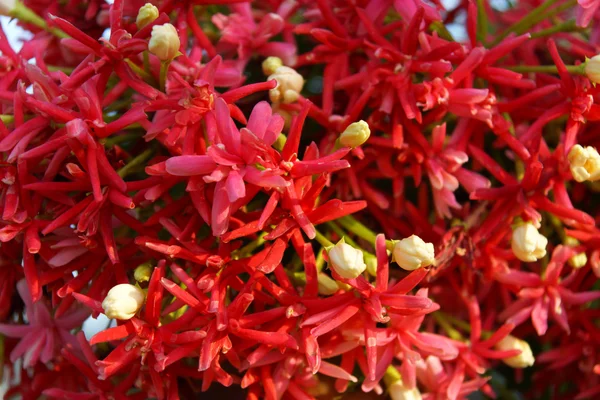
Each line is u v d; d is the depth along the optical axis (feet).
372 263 0.98
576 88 0.97
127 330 0.92
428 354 1.01
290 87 1.01
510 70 1.01
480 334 1.07
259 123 0.89
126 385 0.98
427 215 1.06
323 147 1.02
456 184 0.99
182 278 0.91
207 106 0.92
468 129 1.02
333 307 0.92
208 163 0.88
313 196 0.90
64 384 1.05
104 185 0.94
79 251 0.96
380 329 0.95
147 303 0.92
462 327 1.08
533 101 1.02
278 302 0.96
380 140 1.01
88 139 0.90
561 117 1.03
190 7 1.00
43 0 1.09
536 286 1.03
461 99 0.97
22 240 0.98
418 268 0.92
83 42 0.93
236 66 1.05
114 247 0.94
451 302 1.11
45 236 0.97
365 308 0.92
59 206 0.95
